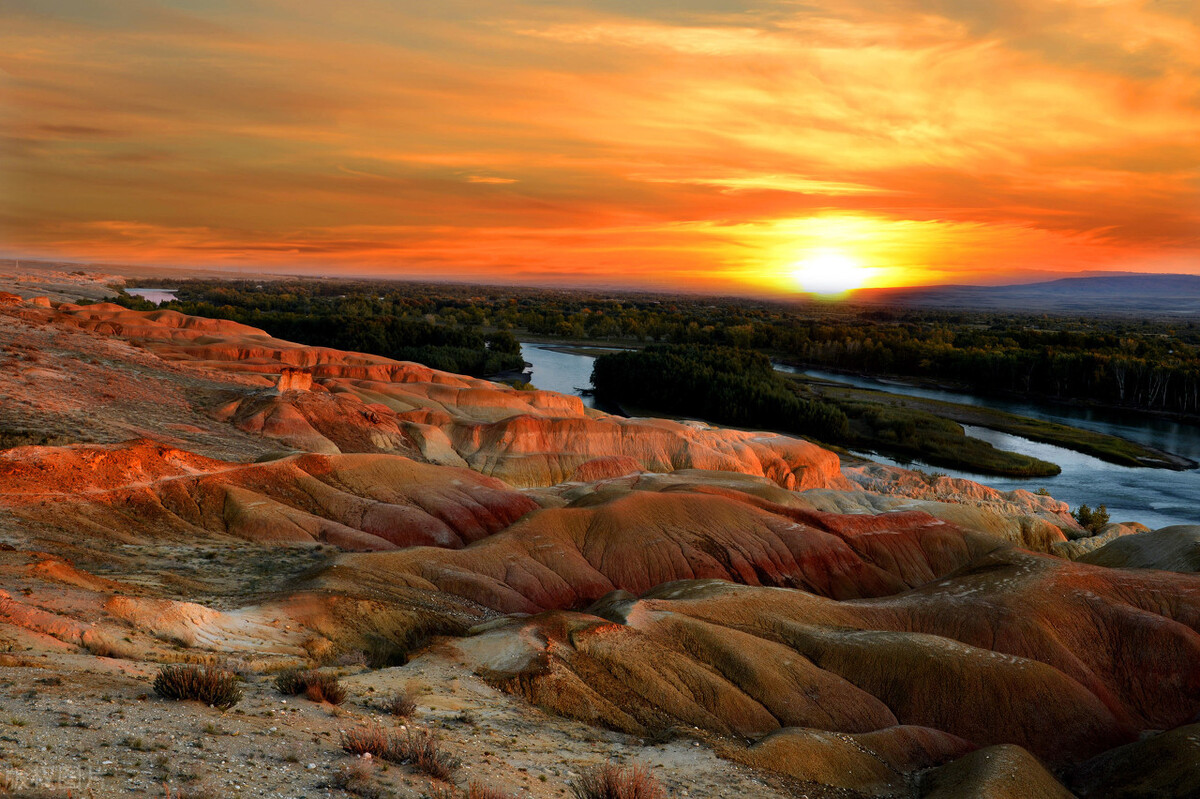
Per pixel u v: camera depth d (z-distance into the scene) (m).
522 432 90.25
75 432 57.16
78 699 16.36
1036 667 38.50
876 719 35.38
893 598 49.81
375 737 17.56
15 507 40.53
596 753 24.00
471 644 33.00
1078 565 51.88
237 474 56.00
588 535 57.53
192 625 26.94
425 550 48.53
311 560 45.47
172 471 52.47
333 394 89.12
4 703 15.27
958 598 47.41
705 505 62.47
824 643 40.03
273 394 81.94
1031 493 92.12
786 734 29.42
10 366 69.62
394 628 33.88
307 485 57.84
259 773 14.61
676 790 22.06
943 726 36.16
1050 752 35.56
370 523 55.75
